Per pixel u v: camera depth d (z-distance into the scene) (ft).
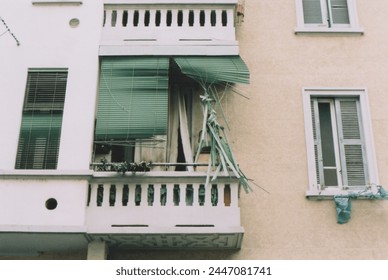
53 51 41.16
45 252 38.32
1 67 40.60
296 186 40.57
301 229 39.27
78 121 38.88
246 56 45.09
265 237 39.01
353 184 41.24
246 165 41.22
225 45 41.60
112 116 39.19
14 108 39.37
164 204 37.14
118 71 40.60
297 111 43.09
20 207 36.14
